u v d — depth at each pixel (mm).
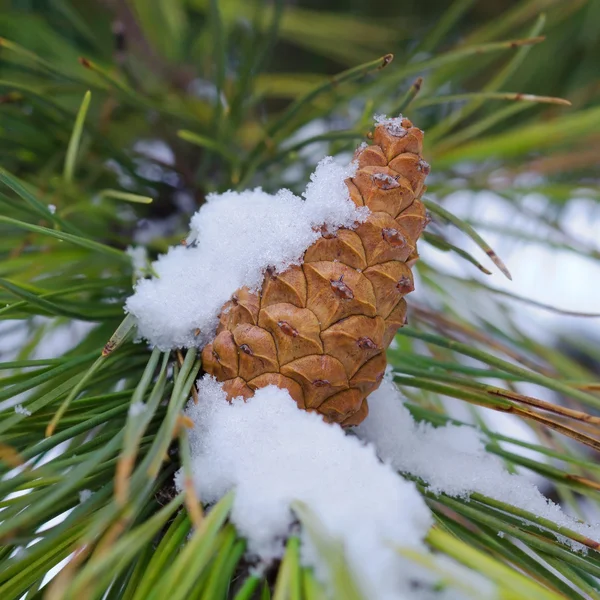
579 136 400
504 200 427
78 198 359
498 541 282
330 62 588
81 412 281
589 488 285
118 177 378
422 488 287
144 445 274
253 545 250
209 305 287
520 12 421
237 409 273
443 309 388
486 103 470
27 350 345
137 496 238
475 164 417
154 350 281
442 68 432
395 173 278
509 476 291
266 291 279
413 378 303
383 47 538
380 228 275
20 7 445
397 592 239
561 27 471
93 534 226
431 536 245
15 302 282
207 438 272
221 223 295
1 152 359
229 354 277
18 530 240
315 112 364
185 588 226
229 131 367
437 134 392
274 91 480
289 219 281
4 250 334
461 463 291
